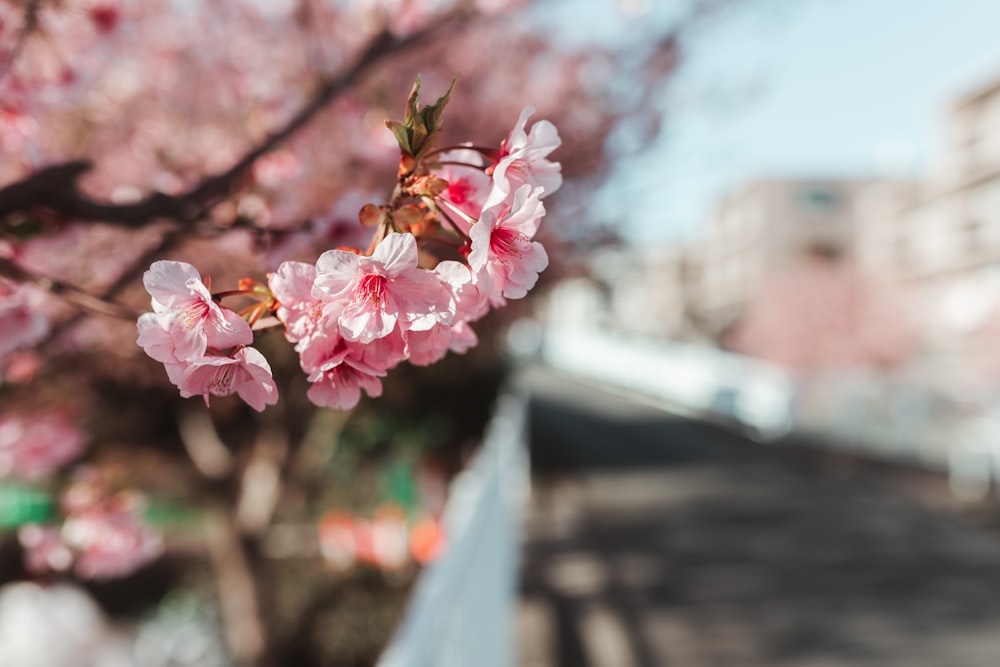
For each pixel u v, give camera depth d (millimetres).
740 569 7836
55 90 2074
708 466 14453
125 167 3395
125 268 1667
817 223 43000
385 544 6918
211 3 4605
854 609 6750
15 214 1457
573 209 7477
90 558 2809
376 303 913
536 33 6867
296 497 8656
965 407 14648
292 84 4305
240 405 6699
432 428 10422
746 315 34250
